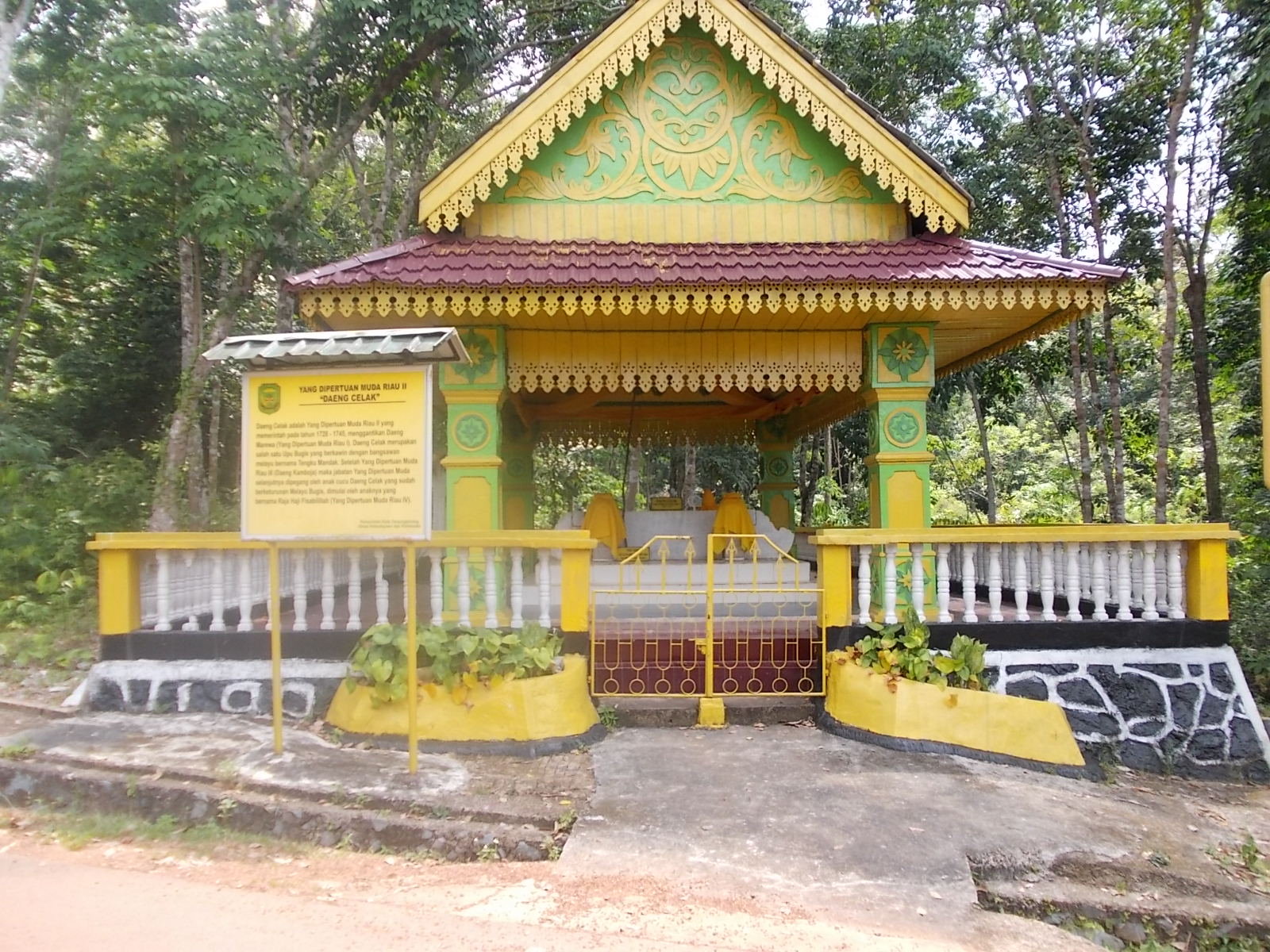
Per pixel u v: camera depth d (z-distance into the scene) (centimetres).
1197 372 1281
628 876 400
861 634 654
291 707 628
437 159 1697
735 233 771
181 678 634
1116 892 415
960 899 385
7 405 1252
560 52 1462
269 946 335
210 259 1306
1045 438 2294
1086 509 1322
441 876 407
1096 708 633
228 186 970
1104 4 1264
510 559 675
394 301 656
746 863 412
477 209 757
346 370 510
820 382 762
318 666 635
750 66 737
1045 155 1302
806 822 458
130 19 1088
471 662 575
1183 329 1523
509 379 744
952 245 731
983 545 782
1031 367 1550
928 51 1383
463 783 498
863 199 776
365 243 1499
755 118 779
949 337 843
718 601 735
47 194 1179
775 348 762
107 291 1384
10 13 1085
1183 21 1195
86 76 1043
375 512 506
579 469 2197
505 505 1142
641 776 523
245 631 639
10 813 480
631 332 756
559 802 479
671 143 776
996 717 581
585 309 657
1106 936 388
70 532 1020
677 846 429
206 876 404
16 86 1185
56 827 460
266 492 518
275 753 530
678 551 904
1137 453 1719
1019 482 2300
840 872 405
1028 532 646
